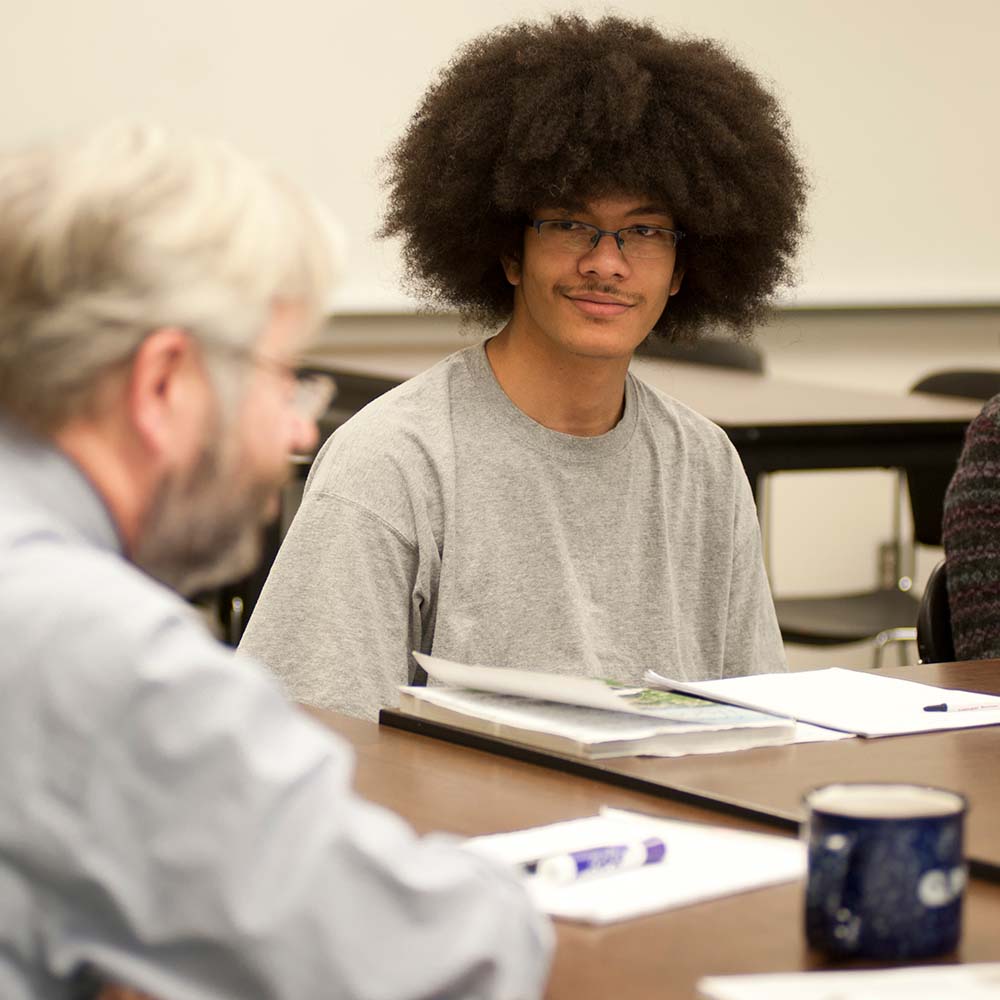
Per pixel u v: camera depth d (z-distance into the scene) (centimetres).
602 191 316
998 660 322
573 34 337
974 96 891
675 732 233
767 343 872
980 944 165
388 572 313
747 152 340
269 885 133
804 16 854
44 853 132
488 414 327
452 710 250
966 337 915
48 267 145
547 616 319
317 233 159
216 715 135
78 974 137
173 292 146
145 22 759
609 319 319
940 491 634
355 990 135
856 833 160
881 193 882
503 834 198
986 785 219
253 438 156
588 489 327
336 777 141
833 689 278
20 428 150
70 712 132
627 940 166
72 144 153
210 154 156
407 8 792
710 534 344
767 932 168
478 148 333
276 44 778
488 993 143
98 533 151
